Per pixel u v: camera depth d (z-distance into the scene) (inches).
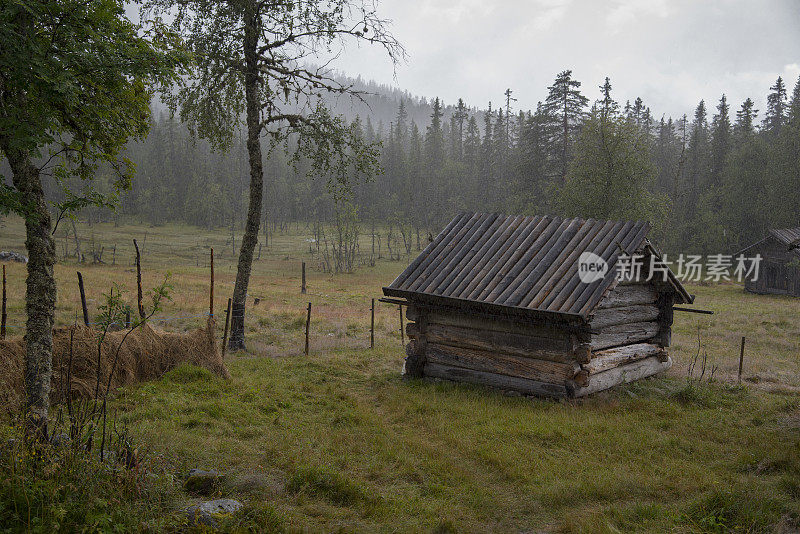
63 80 214.7
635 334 549.0
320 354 645.9
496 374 501.4
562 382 465.4
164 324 748.0
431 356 534.0
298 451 295.7
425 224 4212.6
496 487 279.6
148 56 242.5
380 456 306.5
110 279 1205.1
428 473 290.0
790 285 1646.2
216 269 2327.8
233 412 361.7
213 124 693.9
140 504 204.1
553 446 347.6
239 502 222.7
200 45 613.9
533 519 244.2
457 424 384.5
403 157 5064.0
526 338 483.8
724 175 2915.8
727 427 400.8
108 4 234.4
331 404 414.0
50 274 239.9
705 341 870.4
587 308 437.1
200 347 457.4
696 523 228.2
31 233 235.5
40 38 223.9
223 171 5027.1
